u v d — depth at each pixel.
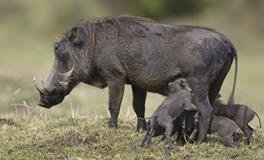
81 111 29.61
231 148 19.16
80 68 20.50
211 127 19.47
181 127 19.30
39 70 48.91
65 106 31.80
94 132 20.09
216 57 19.55
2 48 63.59
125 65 20.08
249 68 58.59
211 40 19.53
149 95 41.72
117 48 20.08
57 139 19.94
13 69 48.28
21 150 19.34
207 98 19.55
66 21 75.00
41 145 19.64
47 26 73.62
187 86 19.36
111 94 20.34
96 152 18.95
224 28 75.38
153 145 19.27
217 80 20.08
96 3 78.94
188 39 19.56
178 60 19.59
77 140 19.89
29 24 73.44
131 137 19.94
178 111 18.77
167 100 18.92
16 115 25.17
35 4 76.06
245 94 45.34
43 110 27.84
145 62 19.83
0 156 18.80
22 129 21.89
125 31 20.12
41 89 20.53
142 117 20.91
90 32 20.36
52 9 75.81
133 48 19.91
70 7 76.19
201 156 18.59
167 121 18.69
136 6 80.06
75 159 18.44
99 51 20.25
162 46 19.73
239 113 19.78
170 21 79.31
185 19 79.25
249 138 19.77
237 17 77.38
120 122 22.05
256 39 73.12
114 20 20.36
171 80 19.81
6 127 22.23
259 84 51.06
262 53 69.12
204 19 78.25
